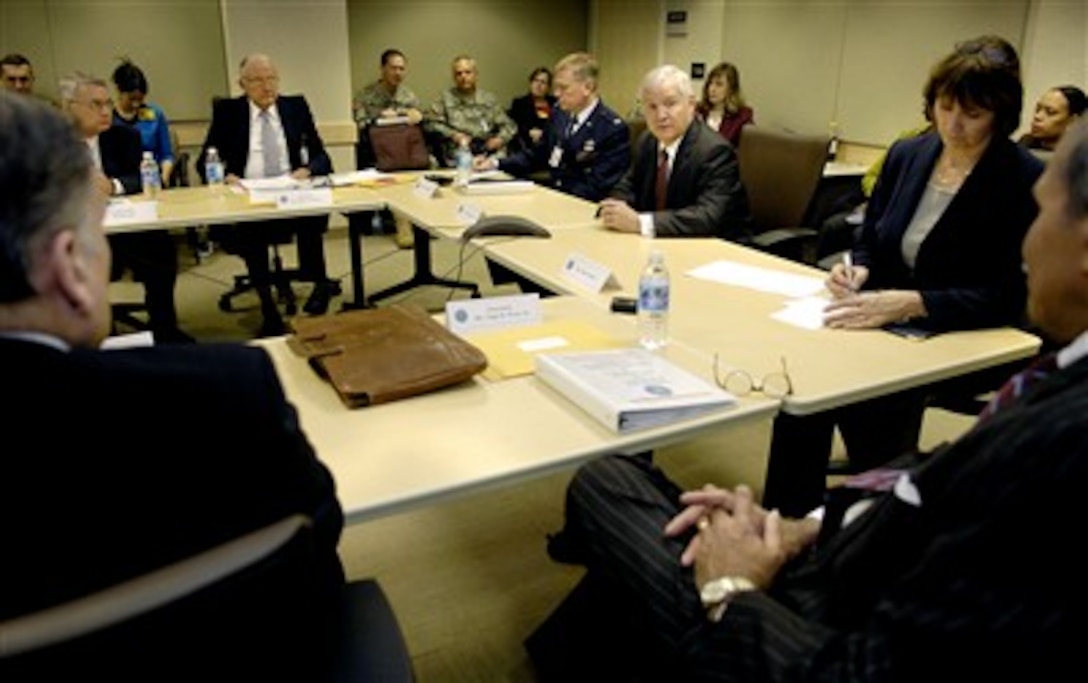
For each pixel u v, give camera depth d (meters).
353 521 1.15
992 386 2.14
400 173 4.53
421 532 2.40
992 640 0.73
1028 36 4.31
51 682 0.63
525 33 7.43
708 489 1.36
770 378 1.60
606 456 1.35
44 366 0.67
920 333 1.87
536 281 2.40
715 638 1.02
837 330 1.90
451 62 7.22
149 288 3.73
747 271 2.43
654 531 1.30
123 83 5.03
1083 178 0.88
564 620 1.64
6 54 5.54
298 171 4.41
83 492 0.67
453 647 1.93
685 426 1.41
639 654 1.30
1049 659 0.71
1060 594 0.71
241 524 0.74
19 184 0.72
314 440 1.34
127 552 0.70
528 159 4.51
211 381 0.71
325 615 0.87
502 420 1.43
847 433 2.29
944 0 4.70
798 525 1.27
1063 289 0.93
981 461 0.79
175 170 5.23
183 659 0.69
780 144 3.60
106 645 0.63
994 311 1.91
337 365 1.54
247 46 5.79
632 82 7.38
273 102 4.59
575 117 4.22
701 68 6.66
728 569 1.17
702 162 3.14
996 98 1.92
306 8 5.88
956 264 2.07
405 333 1.69
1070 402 0.75
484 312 1.89
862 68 5.28
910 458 1.23
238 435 0.72
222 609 0.69
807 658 0.90
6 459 0.65
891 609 0.83
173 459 0.70
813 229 3.62
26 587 0.68
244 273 5.18
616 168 4.09
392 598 2.11
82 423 0.67
